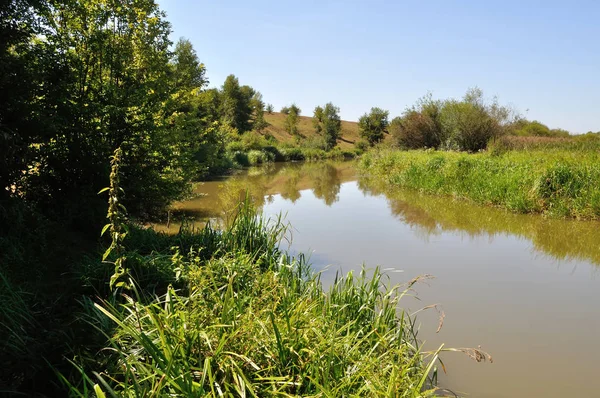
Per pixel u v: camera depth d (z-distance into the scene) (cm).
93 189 753
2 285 410
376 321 416
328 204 1500
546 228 1084
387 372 333
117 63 848
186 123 1128
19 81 610
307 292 482
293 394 300
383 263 772
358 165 3375
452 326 513
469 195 1527
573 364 430
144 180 850
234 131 4138
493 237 996
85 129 748
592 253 862
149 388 275
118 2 888
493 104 2558
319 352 320
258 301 393
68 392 285
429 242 939
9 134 570
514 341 477
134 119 838
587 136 2572
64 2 761
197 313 356
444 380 397
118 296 440
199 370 283
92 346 337
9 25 634
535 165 1424
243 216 748
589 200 1176
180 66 1820
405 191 1880
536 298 609
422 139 2950
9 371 298
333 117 6969
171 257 532
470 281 680
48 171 720
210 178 2352
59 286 473
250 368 303
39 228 569
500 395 375
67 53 781
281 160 4819
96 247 626
